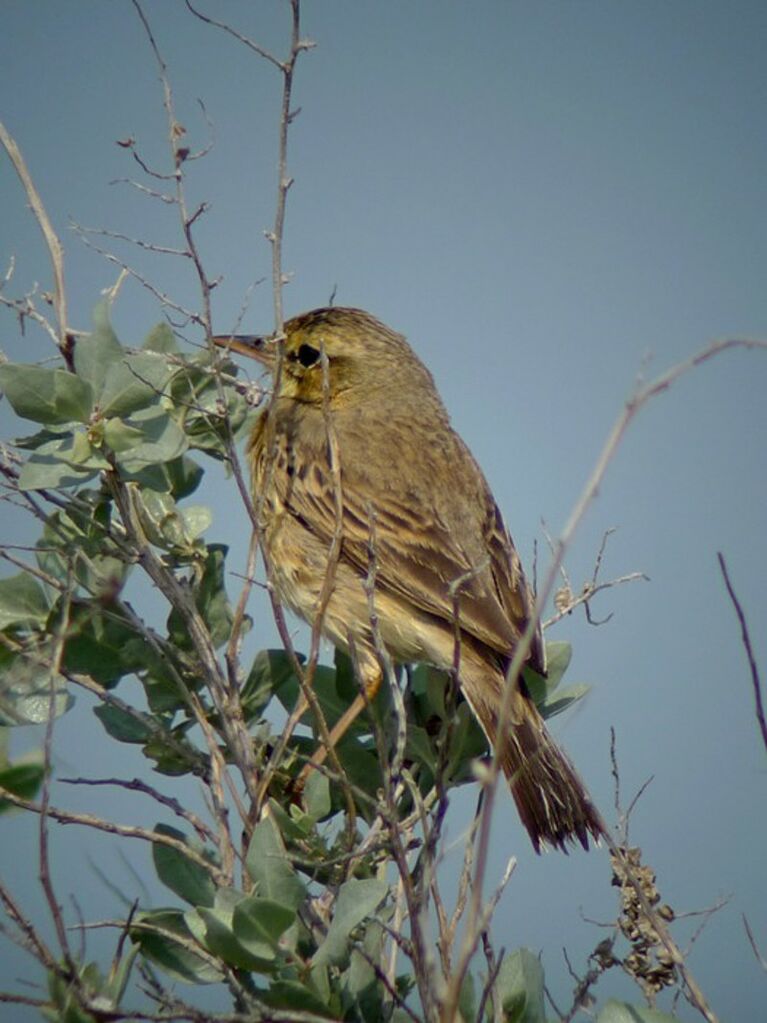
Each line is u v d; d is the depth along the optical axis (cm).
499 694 1094
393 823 761
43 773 725
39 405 879
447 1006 592
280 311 885
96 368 884
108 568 958
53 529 920
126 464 893
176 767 934
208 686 898
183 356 966
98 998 715
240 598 891
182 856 847
